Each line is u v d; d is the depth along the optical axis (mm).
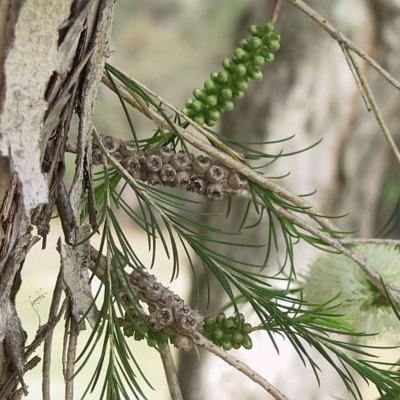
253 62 410
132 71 3686
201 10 3691
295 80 1197
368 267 416
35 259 2441
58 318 374
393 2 1169
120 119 2738
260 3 1228
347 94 1199
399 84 412
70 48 345
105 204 385
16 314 372
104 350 375
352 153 1218
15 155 343
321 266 455
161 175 403
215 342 396
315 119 1203
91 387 395
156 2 3697
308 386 1150
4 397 375
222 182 406
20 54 340
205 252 406
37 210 361
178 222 406
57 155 362
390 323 450
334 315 404
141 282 386
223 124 1251
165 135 410
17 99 342
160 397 1701
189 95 3678
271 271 1119
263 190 410
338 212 1234
